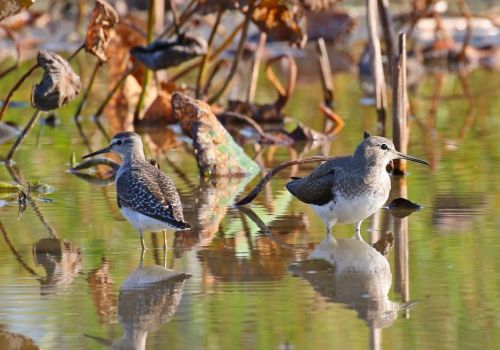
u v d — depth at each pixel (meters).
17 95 22.66
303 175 15.89
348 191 12.08
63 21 30.36
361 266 11.23
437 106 21.59
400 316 9.62
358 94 23.16
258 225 13.05
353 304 9.99
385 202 13.10
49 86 15.32
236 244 12.21
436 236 12.27
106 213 13.76
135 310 9.93
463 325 9.36
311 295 10.28
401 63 15.32
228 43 20.36
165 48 17.83
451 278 10.70
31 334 9.38
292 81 20.27
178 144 18.73
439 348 8.85
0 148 18.17
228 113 19.34
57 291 10.58
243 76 25.30
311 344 8.98
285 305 10.01
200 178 15.86
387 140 12.19
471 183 14.90
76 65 26.31
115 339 9.22
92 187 15.32
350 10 30.88
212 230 12.84
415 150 17.36
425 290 10.35
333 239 12.34
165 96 20.36
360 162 12.08
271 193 14.80
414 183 15.00
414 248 11.83
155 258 11.69
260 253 11.80
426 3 25.58
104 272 11.20
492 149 17.27
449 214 13.25
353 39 29.23
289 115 20.97
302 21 19.03
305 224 13.09
